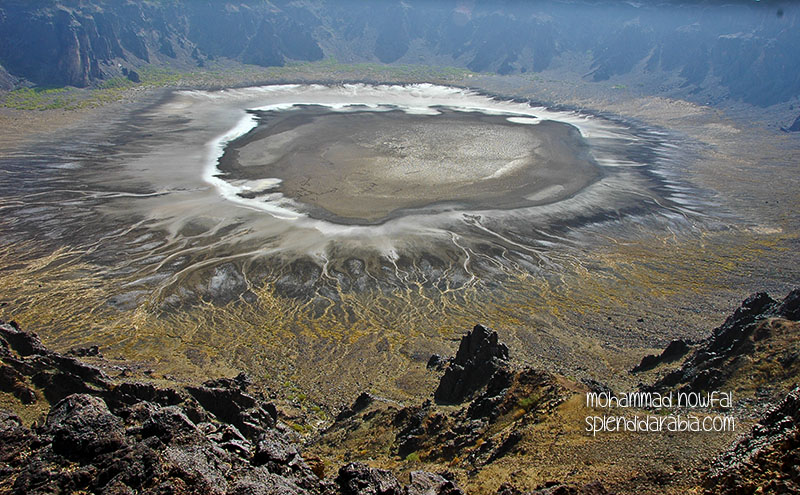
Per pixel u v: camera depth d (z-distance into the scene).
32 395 28.55
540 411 29.14
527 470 23.33
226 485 17.42
